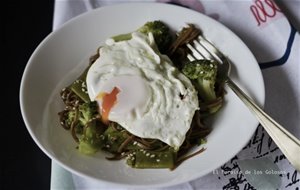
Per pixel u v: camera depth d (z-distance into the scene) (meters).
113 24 0.40
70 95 0.37
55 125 0.36
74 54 0.39
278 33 0.41
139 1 0.44
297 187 0.34
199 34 0.40
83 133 0.35
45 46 0.38
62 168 0.35
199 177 0.32
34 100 0.36
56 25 0.42
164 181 0.32
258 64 0.38
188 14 0.40
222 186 0.34
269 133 0.34
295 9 0.43
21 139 0.39
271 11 0.42
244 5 0.43
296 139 0.33
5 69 0.43
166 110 0.35
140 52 0.37
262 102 0.35
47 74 0.37
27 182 0.37
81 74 0.39
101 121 0.36
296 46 0.40
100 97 0.35
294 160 0.32
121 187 0.33
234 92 0.36
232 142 0.33
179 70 0.38
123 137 0.35
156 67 0.36
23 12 0.46
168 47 0.40
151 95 0.35
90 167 0.33
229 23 0.42
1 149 0.39
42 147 0.33
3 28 0.45
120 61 0.37
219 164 0.32
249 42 0.41
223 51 0.39
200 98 0.37
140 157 0.34
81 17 0.39
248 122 0.34
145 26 0.39
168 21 0.40
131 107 0.35
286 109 0.38
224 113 0.36
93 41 0.40
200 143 0.35
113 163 0.34
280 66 0.40
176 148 0.34
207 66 0.36
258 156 0.36
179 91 0.35
